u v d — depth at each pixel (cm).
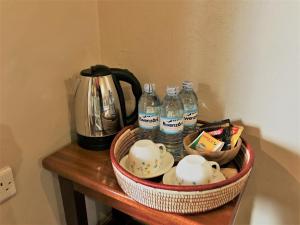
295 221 100
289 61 82
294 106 85
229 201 73
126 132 92
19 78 84
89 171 88
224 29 87
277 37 81
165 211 71
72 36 98
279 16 79
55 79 95
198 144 84
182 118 88
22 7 80
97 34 108
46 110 94
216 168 78
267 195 101
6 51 79
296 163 92
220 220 69
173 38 96
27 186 94
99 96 91
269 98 88
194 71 96
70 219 102
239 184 72
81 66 104
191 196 67
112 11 103
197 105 97
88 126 95
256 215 107
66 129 103
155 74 104
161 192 68
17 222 94
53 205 106
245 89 91
